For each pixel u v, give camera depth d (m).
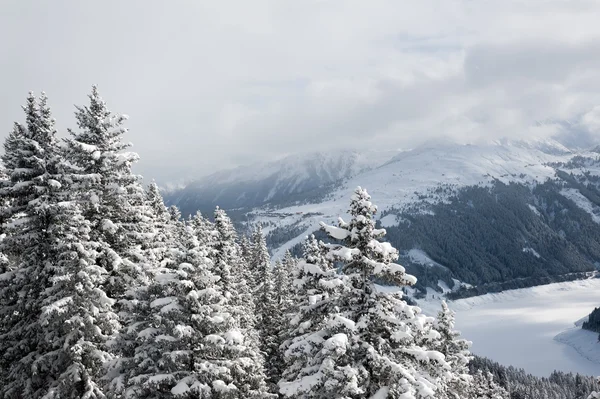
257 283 42.41
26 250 19.80
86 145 20.34
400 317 16.05
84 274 18.47
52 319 18.31
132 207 22.23
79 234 19.56
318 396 15.61
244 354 19.28
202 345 16.61
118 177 21.23
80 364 18.55
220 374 16.45
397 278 15.63
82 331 18.67
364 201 16.30
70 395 18.67
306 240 27.39
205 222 38.53
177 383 15.98
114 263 20.11
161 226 33.31
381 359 14.76
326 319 16.52
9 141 23.86
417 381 14.54
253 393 19.91
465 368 30.61
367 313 15.83
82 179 20.39
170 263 18.12
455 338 31.00
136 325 17.62
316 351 16.03
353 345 15.04
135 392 15.93
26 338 19.56
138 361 16.92
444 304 31.42
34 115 20.89
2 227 20.17
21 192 20.31
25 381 18.95
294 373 19.12
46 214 19.83
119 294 21.17
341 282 15.77
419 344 16.86
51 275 19.77
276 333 39.12
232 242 37.19
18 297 20.34
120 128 22.28
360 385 15.06
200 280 17.39
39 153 20.36
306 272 18.02
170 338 16.34
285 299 40.91
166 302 16.75
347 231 16.33
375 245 15.73
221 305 18.17
